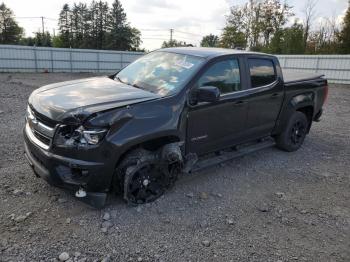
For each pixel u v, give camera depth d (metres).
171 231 3.38
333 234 3.61
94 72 36.22
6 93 12.42
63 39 87.50
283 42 37.62
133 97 3.63
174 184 4.32
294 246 3.33
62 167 3.26
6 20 81.69
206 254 3.07
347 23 36.09
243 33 48.50
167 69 4.34
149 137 3.49
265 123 5.35
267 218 3.81
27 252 2.87
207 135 4.31
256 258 3.08
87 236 3.16
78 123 3.14
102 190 3.40
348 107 13.02
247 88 4.82
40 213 3.46
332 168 5.61
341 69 25.34
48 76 27.45
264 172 5.18
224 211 3.87
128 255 2.96
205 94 3.80
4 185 3.97
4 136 5.95
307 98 6.11
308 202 4.30
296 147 6.25
